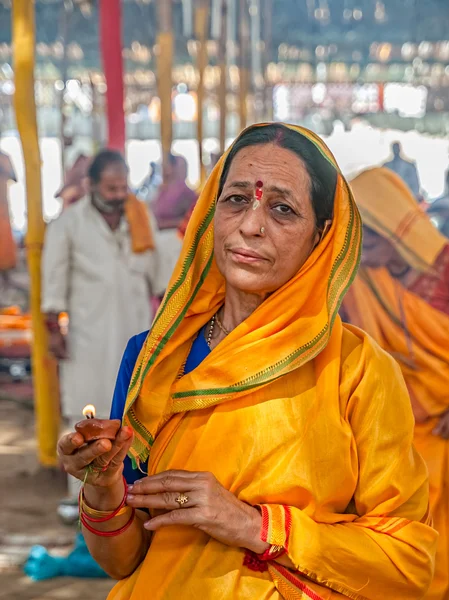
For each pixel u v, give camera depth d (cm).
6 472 537
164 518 136
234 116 1008
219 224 146
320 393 143
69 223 473
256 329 145
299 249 144
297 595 138
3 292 965
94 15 874
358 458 144
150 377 150
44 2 863
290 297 146
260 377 142
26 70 496
